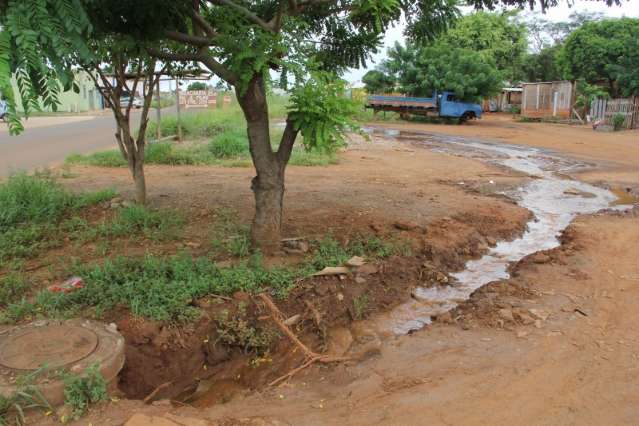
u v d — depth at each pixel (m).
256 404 3.57
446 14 5.92
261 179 5.59
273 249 5.72
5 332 3.82
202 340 4.36
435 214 7.90
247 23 4.99
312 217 7.37
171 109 41.25
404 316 5.09
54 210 7.19
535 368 3.92
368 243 6.18
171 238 6.25
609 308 4.95
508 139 21.39
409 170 12.56
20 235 6.17
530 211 8.73
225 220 7.06
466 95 31.23
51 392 3.18
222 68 5.00
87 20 3.08
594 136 22.19
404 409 3.43
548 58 46.84
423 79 31.94
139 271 5.11
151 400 3.90
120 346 3.68
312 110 4.60
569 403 3.48
